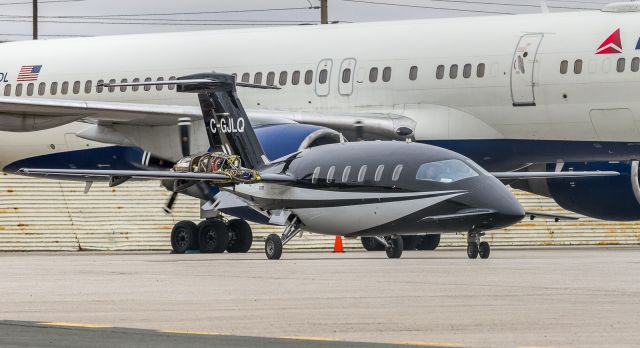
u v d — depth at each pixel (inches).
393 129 3794.3
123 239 4389.8
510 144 3722.9
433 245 4055.1
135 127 3978.8
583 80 3535.9
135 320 1406.3
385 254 3673.7
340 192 2947.8
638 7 3565.5
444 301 1636.3
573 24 3602.4
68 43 4525.1
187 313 1489.9
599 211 3882.9
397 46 3885.3
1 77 4557.1
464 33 3772.1
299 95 4035.4
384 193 2876.5
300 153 3102.9
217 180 3002.0
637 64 3472.0
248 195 3142.2
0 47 4645.7
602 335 1227.2
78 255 3752.5
